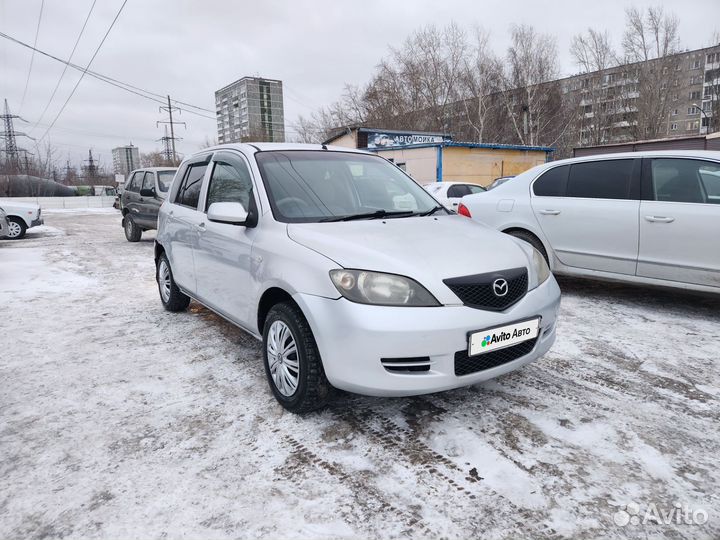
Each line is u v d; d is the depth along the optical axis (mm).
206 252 3691
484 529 1847
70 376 3375
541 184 5262
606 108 40250
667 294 5242
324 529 1860
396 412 2770
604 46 39375
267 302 2986
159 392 3096
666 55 37438
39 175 44781
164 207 4762
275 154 3504
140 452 2408
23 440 2537
